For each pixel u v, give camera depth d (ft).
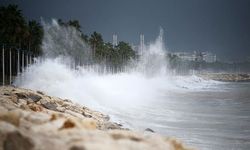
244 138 140.87
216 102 325.83
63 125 49.42
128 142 40.37
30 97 148.05
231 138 140.77
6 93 144.25
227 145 128.06
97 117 146.61
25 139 39.34
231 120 192.34
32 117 54.39
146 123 172.65
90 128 52.24
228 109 254.47
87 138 41.24
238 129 162.71
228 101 341.00
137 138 44.39
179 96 408.46
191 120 189.16
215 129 161.48
